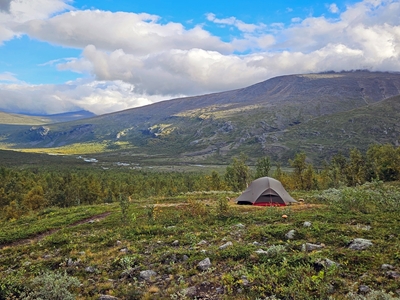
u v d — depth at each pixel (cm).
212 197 3191
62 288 842
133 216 2083
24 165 18438
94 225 2011
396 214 1552
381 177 5112
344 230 1253
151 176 13388
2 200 6544
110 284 938
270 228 1417
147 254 1233
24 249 1523
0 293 897
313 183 6209
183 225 1741
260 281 843
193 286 868
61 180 8638
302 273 841
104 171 16462
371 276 809
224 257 1068
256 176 7300
